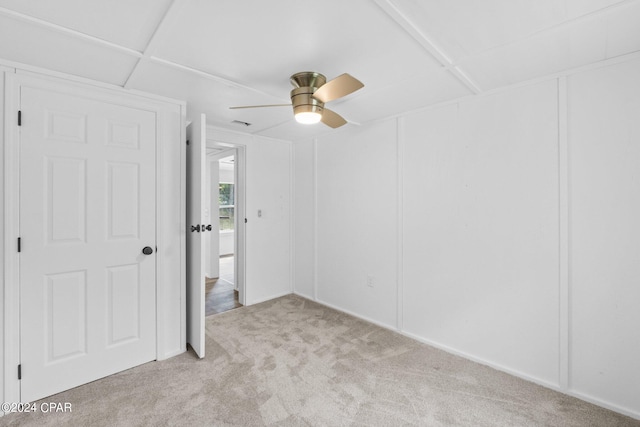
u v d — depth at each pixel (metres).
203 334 2.33
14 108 1.75
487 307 2.25
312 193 3.72
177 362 2.28
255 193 3.64
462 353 2.38
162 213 2.33
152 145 2.28
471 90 2.19
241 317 3.19
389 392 1.93
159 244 2.32
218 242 4.97
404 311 2.77
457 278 2.41
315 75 1.86
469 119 2.31
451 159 2.42
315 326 2.95
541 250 2.00
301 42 1.53
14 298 1.76
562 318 1.92
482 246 2.27
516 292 2.11
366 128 3.05
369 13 1.29
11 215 1.75
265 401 1.84
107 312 2.09
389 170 2.86
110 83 2.06
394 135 2.81
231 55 1.66
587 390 1.84
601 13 1.30
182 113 2.42
